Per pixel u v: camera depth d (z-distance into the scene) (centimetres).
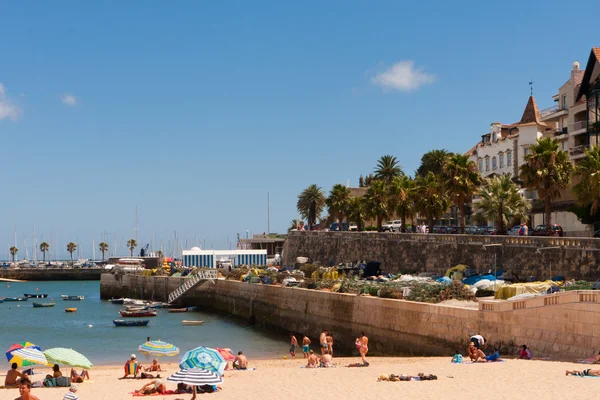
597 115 7081
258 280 8331
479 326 3891
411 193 8544
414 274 7119
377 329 5012
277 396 2667
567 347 3266
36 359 3484
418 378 2925
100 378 3844
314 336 6144
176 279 10844
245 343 6231
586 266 4988
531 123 8850
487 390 2552
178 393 2911
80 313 9550
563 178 6116
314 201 15012
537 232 6538
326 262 9656
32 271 18450
